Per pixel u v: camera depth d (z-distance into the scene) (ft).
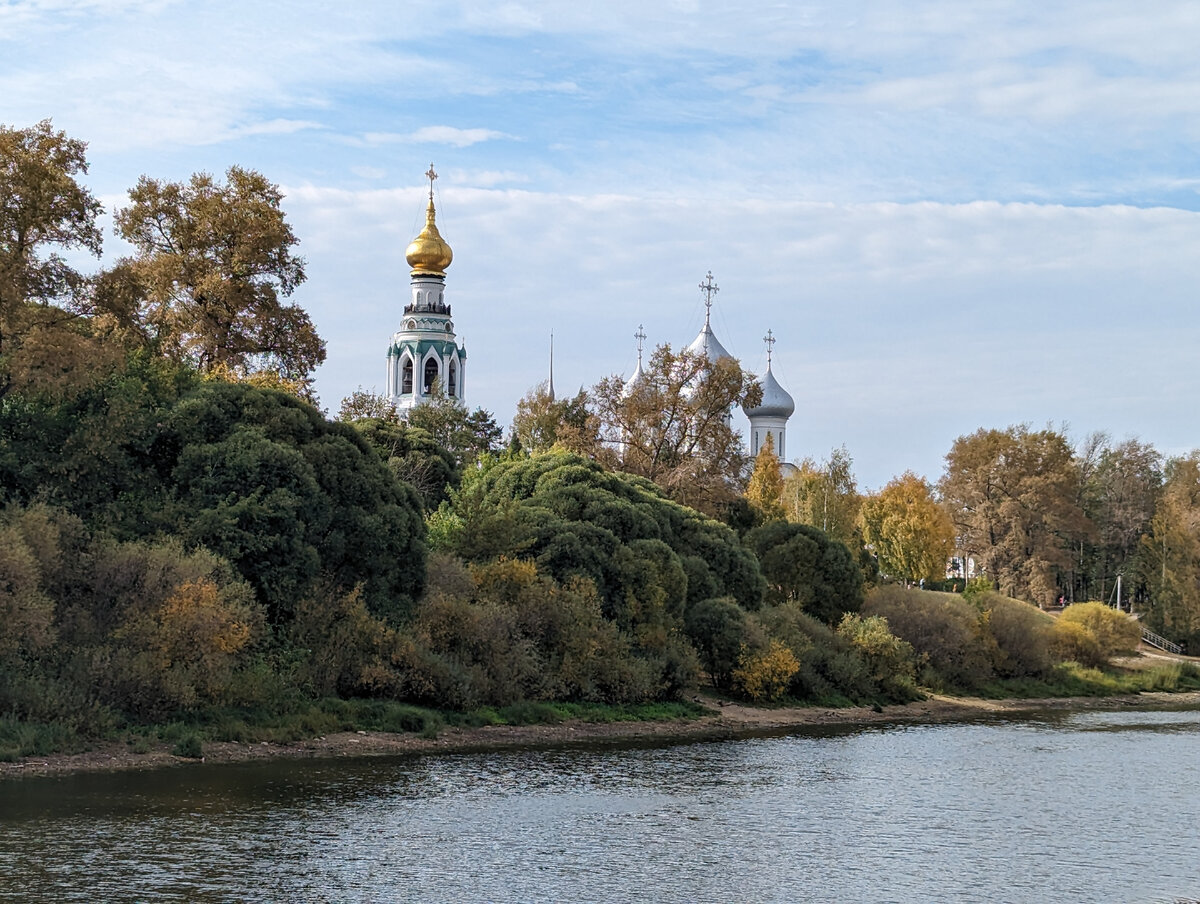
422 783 116.06
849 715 212.64
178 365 163.22
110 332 159.12
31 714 116.37
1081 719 227.61
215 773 113.09
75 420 146.20
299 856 84.64
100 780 106.32
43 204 136.87
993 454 412.57
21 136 141.18
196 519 141.49
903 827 107.04
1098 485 469.57
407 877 80.94
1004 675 283.59
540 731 159.43
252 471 145.07
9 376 139.74
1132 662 327.06
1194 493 432.66
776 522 277.85
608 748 151.23
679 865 88.53
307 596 148.46
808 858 92.99
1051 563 406.41
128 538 137.80
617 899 78.64
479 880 81.46
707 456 309.22
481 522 188.14
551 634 178.91
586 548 192.24
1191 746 179.01
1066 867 93.30
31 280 139.33
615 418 309.22
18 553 114.73
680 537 235.20
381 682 149.89
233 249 205.67
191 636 128.06
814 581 263.29
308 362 215.10
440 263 427.74
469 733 150.82
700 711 190.60
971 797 124.98
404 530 160.15
